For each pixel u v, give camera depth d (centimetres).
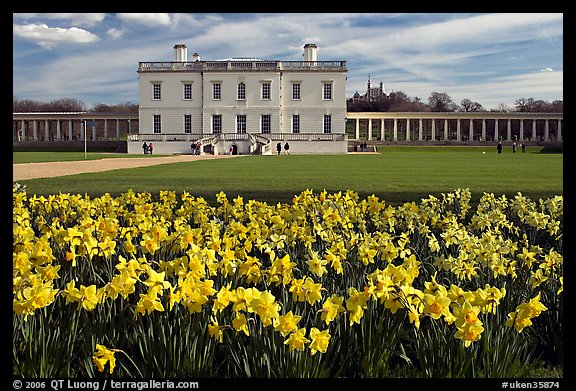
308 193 951
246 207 887
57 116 10094
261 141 7688
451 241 677
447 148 8869
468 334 393
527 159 4891
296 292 442
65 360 437
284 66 8131
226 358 451
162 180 2262
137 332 453
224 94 8125
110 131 13900
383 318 460
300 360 407
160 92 8169
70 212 891
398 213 854
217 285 521
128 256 648
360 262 625
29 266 460
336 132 8138
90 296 427
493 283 587
